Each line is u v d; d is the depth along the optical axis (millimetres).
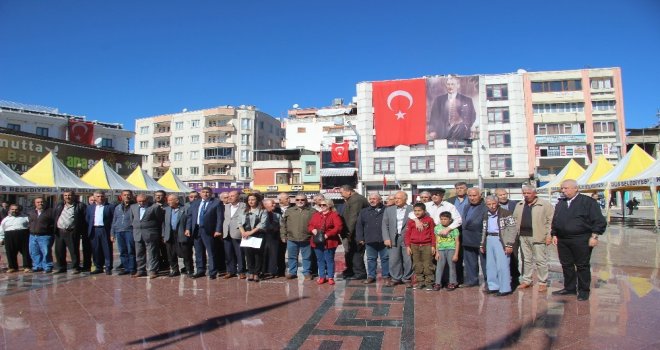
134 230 9055
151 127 68750
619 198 43562
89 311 6098
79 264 9805
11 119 39000
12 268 9883
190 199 9570
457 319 5484
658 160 18109
